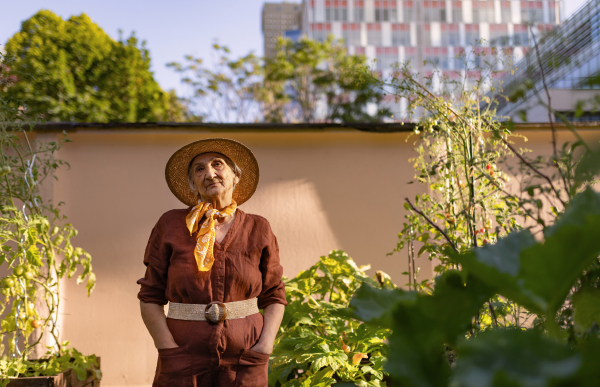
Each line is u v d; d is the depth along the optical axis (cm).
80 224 384
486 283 41
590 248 35
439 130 312
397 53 4191
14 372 297
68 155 388
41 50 948
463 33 4209
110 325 379
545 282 37
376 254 395
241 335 205
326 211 399
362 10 4259
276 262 231
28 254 305
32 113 380
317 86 1925
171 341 203
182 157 255
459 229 288
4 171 300
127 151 394
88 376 339
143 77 1121
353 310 46
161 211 392
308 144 404
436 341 41
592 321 50
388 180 402
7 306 361
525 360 30
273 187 400
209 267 205
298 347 266
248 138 402
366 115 1847
